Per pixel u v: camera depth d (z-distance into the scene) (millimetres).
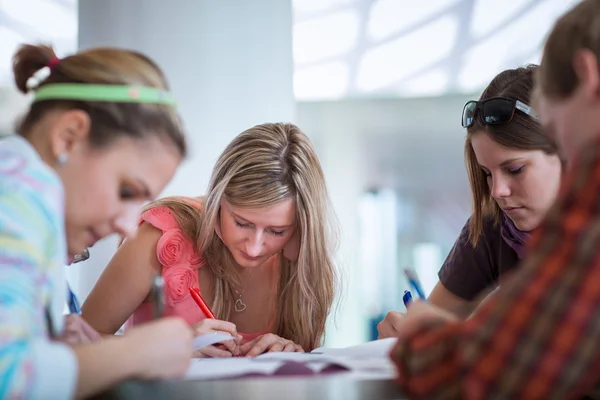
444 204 3426
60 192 779
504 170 1211
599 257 595
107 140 824
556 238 618
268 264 1482
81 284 2338
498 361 603
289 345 1322
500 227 1399
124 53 881
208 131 2508
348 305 3391
